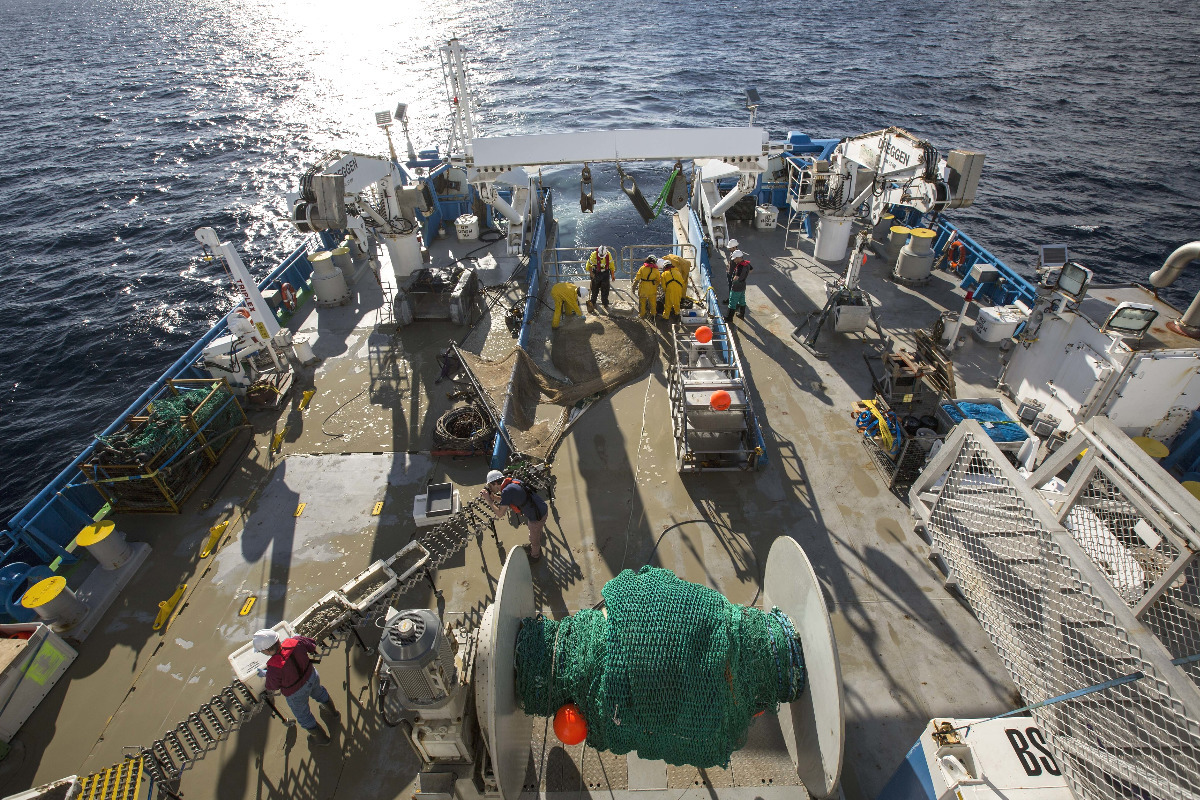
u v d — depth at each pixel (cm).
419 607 748
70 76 6088
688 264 1284
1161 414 820
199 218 2823
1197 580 424
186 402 941
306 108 4669
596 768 600
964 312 1108
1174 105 3812
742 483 903
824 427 998
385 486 923
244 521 873
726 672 509
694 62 5253
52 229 2761
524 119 3966
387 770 604
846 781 579
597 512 867
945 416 876
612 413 1044
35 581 782
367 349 1233
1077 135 3366
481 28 7706
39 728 649
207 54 7162
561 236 2008
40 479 1530
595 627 542
